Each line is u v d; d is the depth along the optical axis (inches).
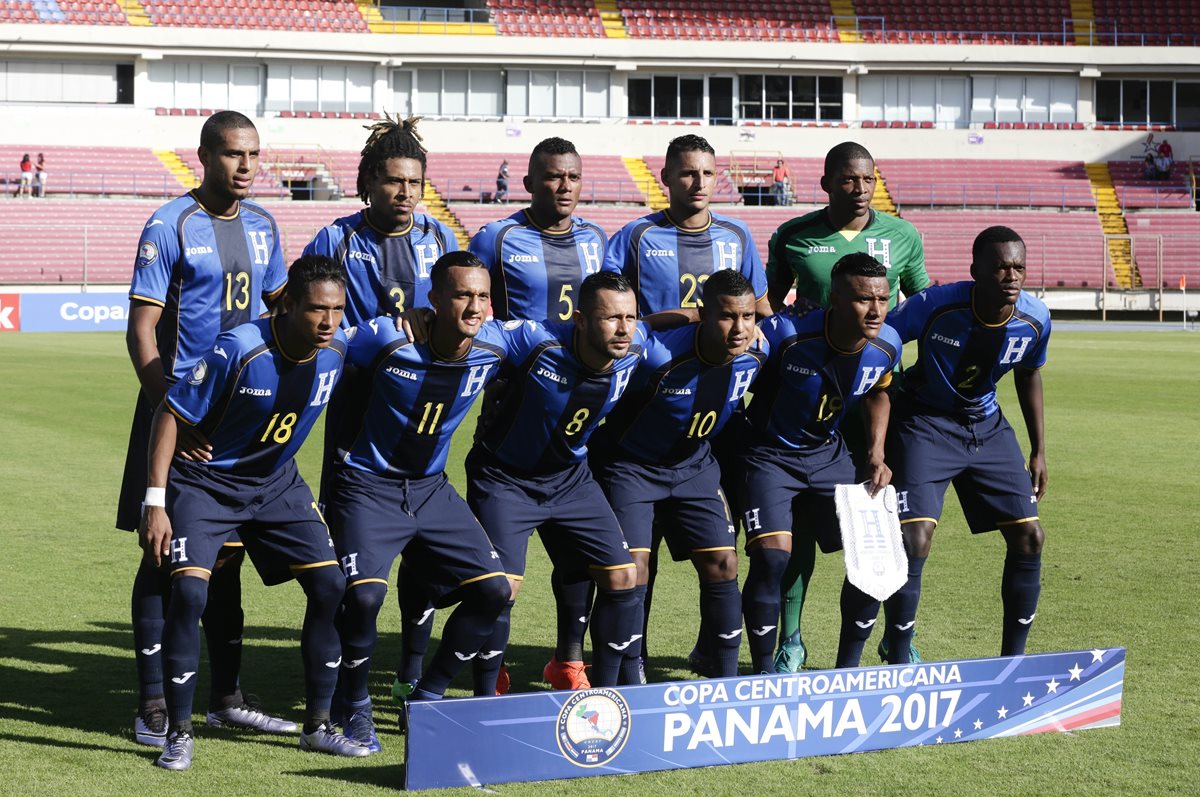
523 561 176.7
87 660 208.1
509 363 174.6
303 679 200.7
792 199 1386.6
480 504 179.5
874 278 179.5
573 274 207.5
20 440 465.4
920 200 1425.9
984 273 186.2
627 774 156.6
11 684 194.1
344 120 1396.4
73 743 167.9
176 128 1353.3
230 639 177.5
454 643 169.9
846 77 1481.3
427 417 169.6
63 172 1267.2
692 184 205.3
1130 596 247.6
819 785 152.9
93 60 1350.9
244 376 159.0
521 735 152.5
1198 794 149.7
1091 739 170.6
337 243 200.4
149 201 1256.8
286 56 1380.4
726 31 1492.4
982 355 192.5
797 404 189.0
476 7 1534.2
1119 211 1412.4
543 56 1428.4
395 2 1535.4
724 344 176.6
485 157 1411.2
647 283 208.2
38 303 1083.3
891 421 199.6
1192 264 1348.4
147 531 160.7
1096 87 1502.2
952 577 266.8
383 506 169.9
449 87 1445.6
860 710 165.8
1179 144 1470.2
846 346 185.0
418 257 202.7
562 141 204.7
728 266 211.2
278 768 159.0
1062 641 215.5
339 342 167.0
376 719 182.9
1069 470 410.9
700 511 186.5
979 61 1462.8
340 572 167.2
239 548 175.5
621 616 178.7
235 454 164.7
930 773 157.5
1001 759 162.7
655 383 180.4
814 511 195.3
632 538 182.5
